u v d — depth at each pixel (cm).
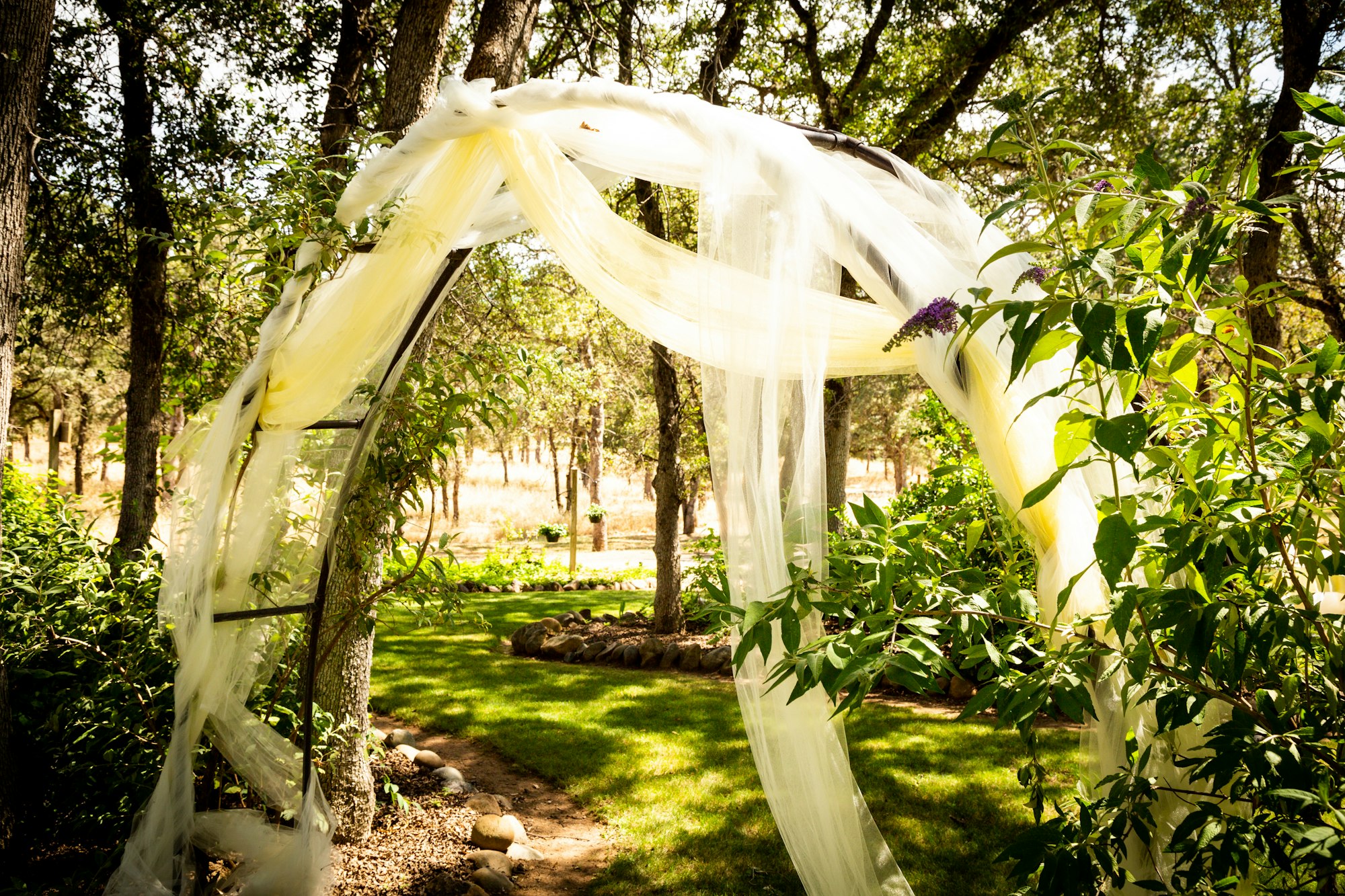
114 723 305
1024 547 250
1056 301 151
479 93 270
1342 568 154
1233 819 157
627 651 782
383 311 297
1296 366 158
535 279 825
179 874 297
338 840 377
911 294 241
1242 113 692
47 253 645
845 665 176
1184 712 167
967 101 823
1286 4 618
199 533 297
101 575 342
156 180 629
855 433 2400
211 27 639
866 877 236
